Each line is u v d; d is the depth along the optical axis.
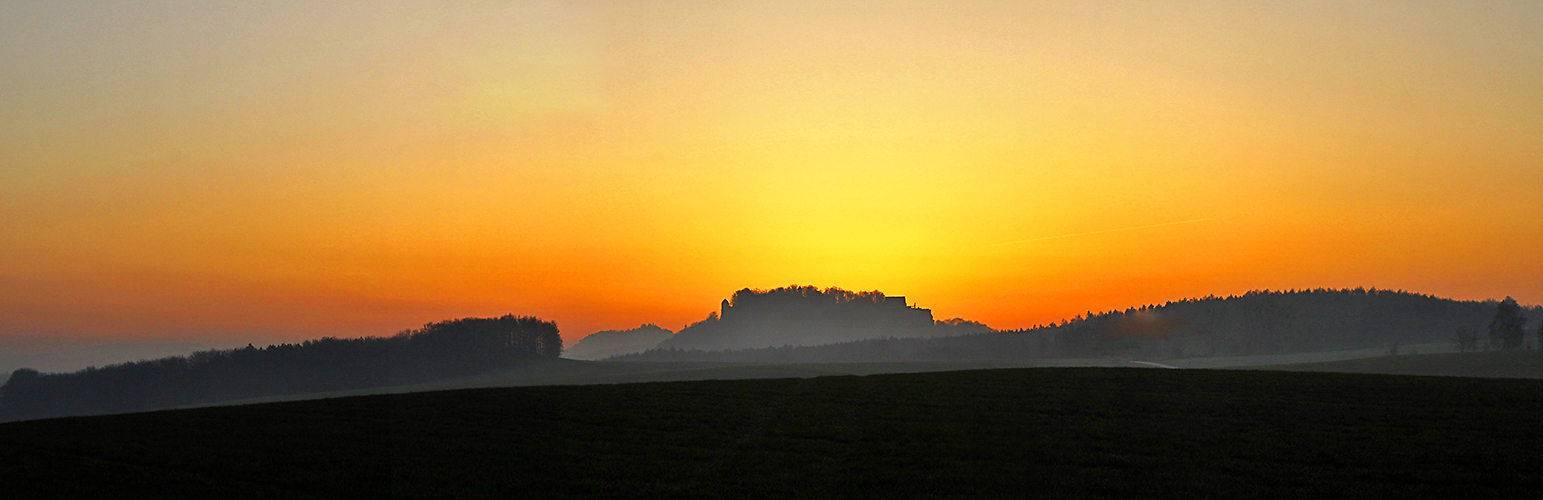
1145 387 37.12
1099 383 38.78
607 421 30.14
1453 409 29.97
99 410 147.88
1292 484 20.28
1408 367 84.25
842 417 30.50
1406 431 26.09
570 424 29.67
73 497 20.47
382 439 27.25
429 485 21.23
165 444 26.62
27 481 22.06
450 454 24.84
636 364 186.00
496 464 23.59
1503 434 25.41
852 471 22.41
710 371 91.88
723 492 20.50
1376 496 19.05
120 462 24.30
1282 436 25.77
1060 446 25.03
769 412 31.73
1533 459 22.17
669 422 29.80
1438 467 21.55
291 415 32.31
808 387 38.88
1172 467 22.25
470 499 20.02
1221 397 33.75
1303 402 32.16
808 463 23.45
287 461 24.06
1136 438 25.97
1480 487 19.70
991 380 40.81
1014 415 30.39
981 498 19.64
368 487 21.16
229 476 22.50
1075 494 19.80
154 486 21.50
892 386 38.91
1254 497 19.20
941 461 23.38
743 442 26.38
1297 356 168.38
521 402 34.66
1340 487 19.91
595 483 21.41
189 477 22.31
